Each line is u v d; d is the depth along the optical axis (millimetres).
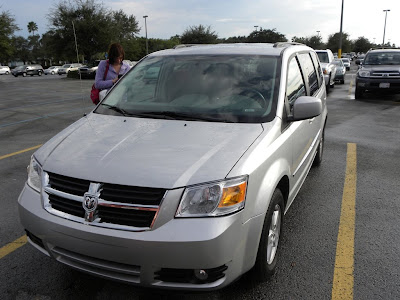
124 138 2838
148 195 2312
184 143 2682
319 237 3660
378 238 3627
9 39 46344
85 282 3006
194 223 2254
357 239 3611
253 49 3820
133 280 2357
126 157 2539
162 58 3936
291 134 3258
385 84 13133
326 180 5199
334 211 4230
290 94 3480
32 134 8508
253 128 2910
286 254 3365
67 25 40031
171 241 2213
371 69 13414
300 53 4320
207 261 2244
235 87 3361
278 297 2793
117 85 3859
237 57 3674
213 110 3166
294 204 4422
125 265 2348
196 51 3922
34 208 2625
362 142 7293
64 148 2820
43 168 2686
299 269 3135
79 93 18922
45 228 2531
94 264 2418
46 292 2885
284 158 3041
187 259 2230
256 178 2518
